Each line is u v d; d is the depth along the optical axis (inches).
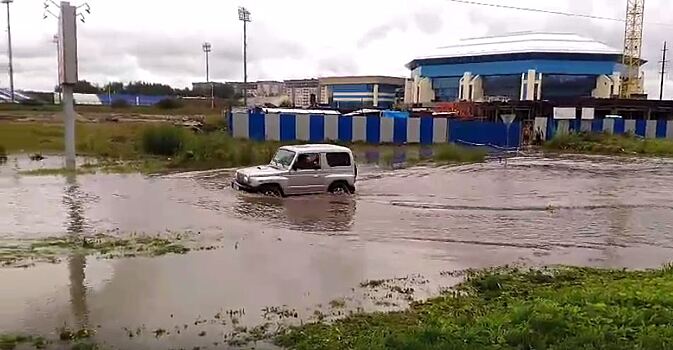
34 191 726.5
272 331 280.2
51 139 1419.8
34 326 284.8
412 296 343.6
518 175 1051.3
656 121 2094.0
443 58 3604.8
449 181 941.2
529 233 549.0
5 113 2657.5
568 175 1069.8
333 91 4210.1
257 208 634.8
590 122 2036.2
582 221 615.5
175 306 315.9
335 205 674.2
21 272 374.9
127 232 502.3
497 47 3479.3
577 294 306.8
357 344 249.4
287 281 368.5
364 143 1711.4
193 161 1059.9
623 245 506.3
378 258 436.1
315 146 762.2
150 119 2300.7
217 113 2876.5
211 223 549.3
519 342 239.1
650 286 329.1
